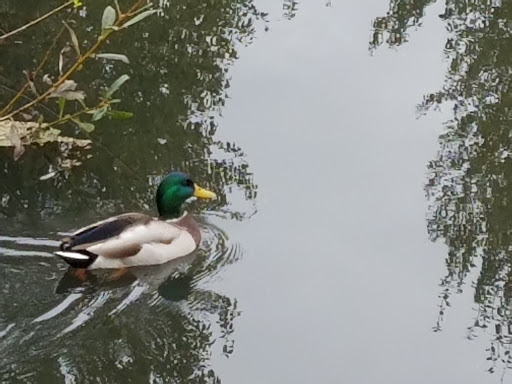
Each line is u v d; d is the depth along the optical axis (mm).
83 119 10133
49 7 12484
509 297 7906
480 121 11047
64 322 7250
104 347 7000
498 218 9094
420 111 11242
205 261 8297
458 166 10055
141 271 8078
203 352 7082
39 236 8297
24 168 9273
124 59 6293
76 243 7832
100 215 8664
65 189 9016
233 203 9172
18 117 9805
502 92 11789
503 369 7039
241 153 10016
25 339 7008
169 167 9555
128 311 7516
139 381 6676
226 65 11922
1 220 8477
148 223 8172
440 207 9266
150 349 7059
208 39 12562
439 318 7633
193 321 7449
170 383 6711
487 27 13805
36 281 7730
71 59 11188
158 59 11742
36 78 10609
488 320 7629
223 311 7617
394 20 13922
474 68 12438
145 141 9977
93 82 10906
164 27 12648
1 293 7527
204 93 11141
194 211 9055
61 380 6574
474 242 8688
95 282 7828
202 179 9438
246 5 13828
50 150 9555
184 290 7871
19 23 11953
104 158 9570
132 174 9383
